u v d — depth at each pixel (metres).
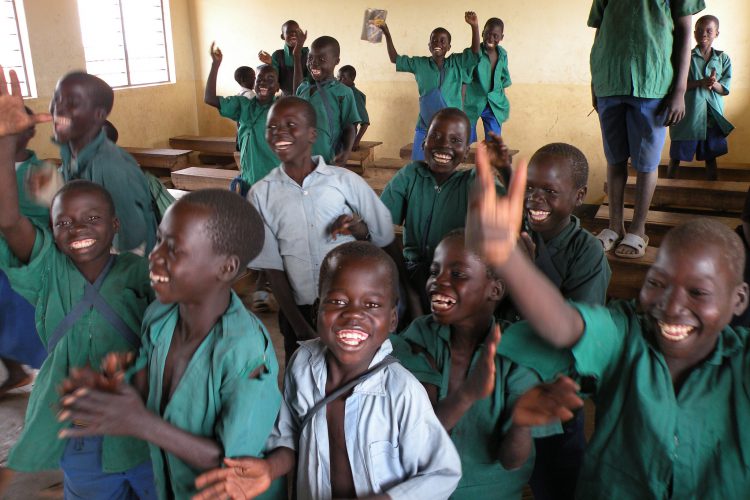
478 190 1.04
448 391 1.59
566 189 2.02
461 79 5.91
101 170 2.31
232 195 1.36
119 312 1.68
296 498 1.40
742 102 6.58
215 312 1.36
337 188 2.32
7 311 2.63
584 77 7.14
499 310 1.90
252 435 1.28
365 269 1.33
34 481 2.29
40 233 1.64
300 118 2.25
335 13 7.97
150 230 2.46
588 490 1.32
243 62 8.66
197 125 9.10
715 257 1.09
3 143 1.45
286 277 2.41
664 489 1.21
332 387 1.37
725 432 1.17
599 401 1.31
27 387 2.91
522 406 1.26
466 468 1.54
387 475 1.32
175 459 1.35
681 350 1.16
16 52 6.34
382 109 8.11
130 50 7.93
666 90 2.98
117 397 1.17
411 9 7.61
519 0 7.15
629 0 2.91
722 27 6.46
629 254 3.38
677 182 5.12
